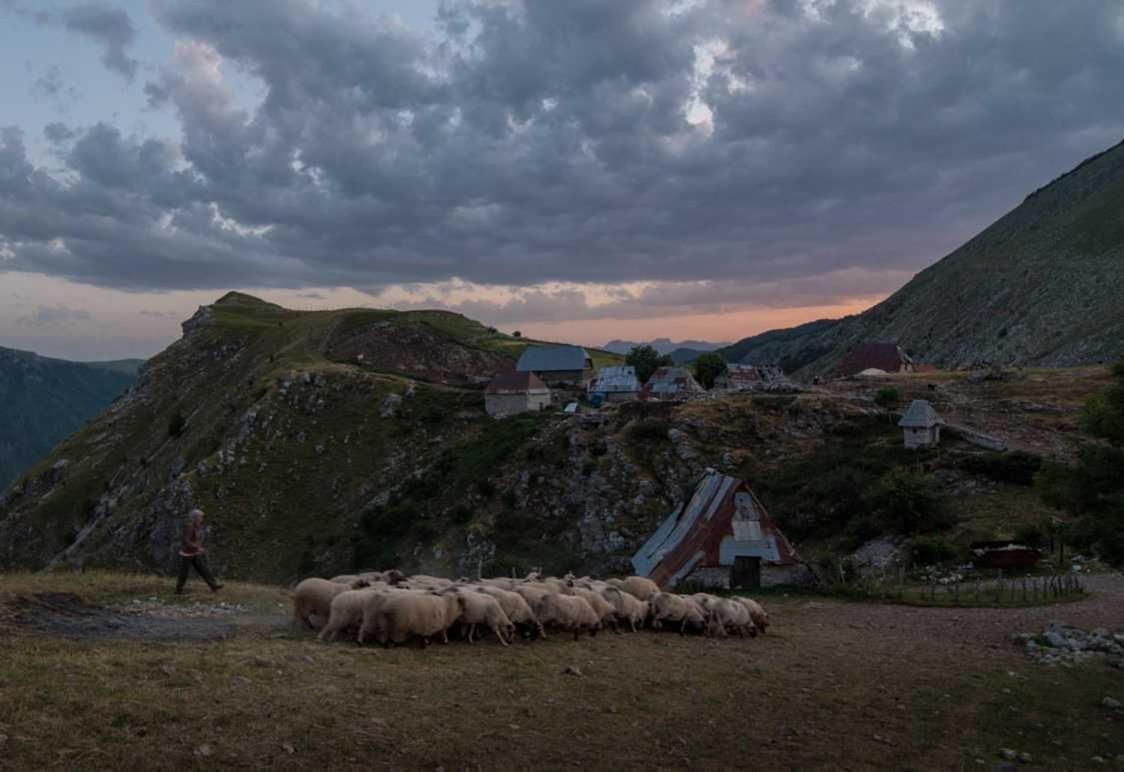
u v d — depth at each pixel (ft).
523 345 604.90
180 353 587.68
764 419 268.41
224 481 333.62
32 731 30.40
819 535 196.44
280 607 67.36
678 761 37.91
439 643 57.00
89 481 465.88
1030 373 322.96
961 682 60.44
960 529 169.37
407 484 313.12
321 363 449.48
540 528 257.55
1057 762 43.16
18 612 52.95
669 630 76.84
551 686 48.06
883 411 262.26
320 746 33.22
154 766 29.09
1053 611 99.19
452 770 33.14
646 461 260.01
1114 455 75.87
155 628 53.67
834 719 48.19
